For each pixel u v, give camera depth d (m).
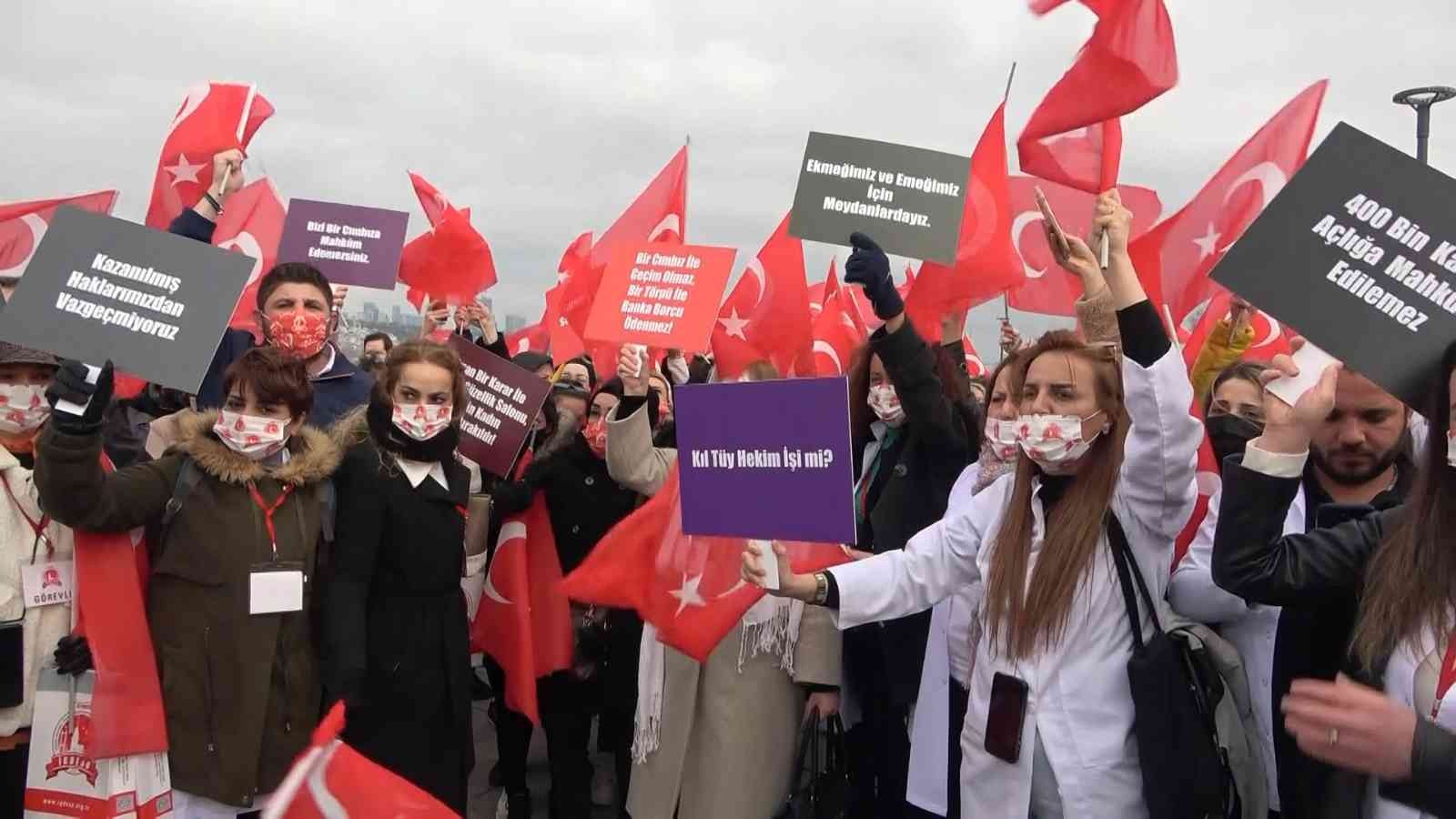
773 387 2.52
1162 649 2.28
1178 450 2.29
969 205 4.44
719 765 3.53
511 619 4.45
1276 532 2.04
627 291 4.26
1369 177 1.99
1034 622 2.35
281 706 3.17
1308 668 2.19
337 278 5.75
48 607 3.02
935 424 3.35
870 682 3.65
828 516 2.46
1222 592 2.58
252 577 3.12
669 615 3.46
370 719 3.36
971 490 3.16
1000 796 2.40
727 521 2.61
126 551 3.07
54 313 2.90
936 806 3.03
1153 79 3.39
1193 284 4.89
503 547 4.55
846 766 3.62
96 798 2.92
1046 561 2.37
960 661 3.02
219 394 4.42
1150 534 2.39
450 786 3.51
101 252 2.97
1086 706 2.31
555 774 4.58
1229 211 4.82
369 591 3.38
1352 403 2.65
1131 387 2.30
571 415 4.95
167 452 3.26
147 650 3.04
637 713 3.74
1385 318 1.92
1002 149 4.46
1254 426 3.13
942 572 2.70
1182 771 2.21
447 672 3.49
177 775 3.05
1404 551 1.85
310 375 4.34
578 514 4.70
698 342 4.05
